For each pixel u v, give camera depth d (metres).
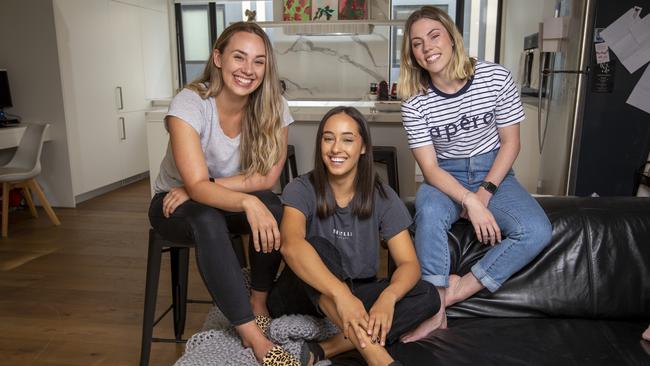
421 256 1.71
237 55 1.61
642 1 2.77
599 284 1.67
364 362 1.48
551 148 3.36
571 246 1.71
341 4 4.68
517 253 1.66
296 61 5.88
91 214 4.37
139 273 3.06
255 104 1.73
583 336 1.50
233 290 1.55
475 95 1.80
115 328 2.39
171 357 2.14
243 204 1.57
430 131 1.88
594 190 3.03
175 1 6.09
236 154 1.79
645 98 2.87
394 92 5.29
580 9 2.89
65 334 2.33
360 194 1.64
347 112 1.62
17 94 4.48
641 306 1.65
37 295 2.75
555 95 3.29
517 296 1.68
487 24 5.48
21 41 4.40
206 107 1.68
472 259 1.78
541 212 1.70
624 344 1.45
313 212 1.67
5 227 3.72
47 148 4.53
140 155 5.66
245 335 1.56
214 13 6.23
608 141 2.96
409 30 1.82
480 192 1.80
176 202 1.65
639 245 1.69
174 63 6.29
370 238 1.67
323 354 1.56
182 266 2.11
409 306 1.52
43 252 3.42
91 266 3.17
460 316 1.70
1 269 3.11
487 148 1.89
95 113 4.89
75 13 4.57
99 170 4.98
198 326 2.40
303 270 1.51
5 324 2.42
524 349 1.42
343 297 1.44
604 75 2.88
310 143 3.95
